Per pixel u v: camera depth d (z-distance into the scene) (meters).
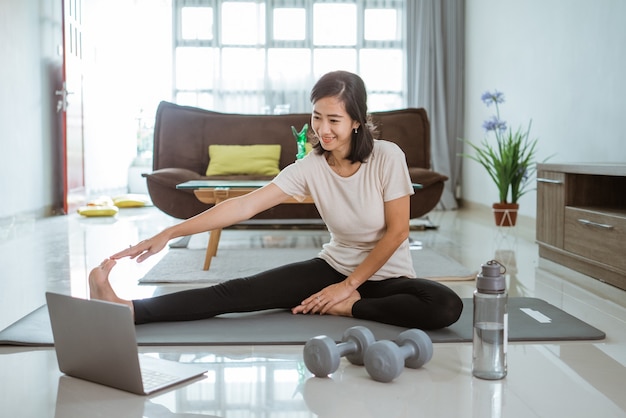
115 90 8.40
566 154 4.87
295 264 2.33
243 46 7.75
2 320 2.36
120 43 8.64
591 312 2.46
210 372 1.75
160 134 5.40
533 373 1.75
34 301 2.66
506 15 6.17
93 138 7.49
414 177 4.66
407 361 1.77
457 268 3.38
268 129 5.49
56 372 1.75
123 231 5.03
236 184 3.75
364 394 1.59
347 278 2.21
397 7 7.76
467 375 1.73
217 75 7.73
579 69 4.62
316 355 1.69
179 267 3.46
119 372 1.60
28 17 5.84
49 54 6.38
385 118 5.38
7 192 5.32
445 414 1.46
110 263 2.03
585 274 3.23
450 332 2.10
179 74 7.73
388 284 2.22
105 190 8.00
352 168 2.14
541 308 2.48
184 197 4.66
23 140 5.69
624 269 2.82
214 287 2.25
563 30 4.88
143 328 2.13
